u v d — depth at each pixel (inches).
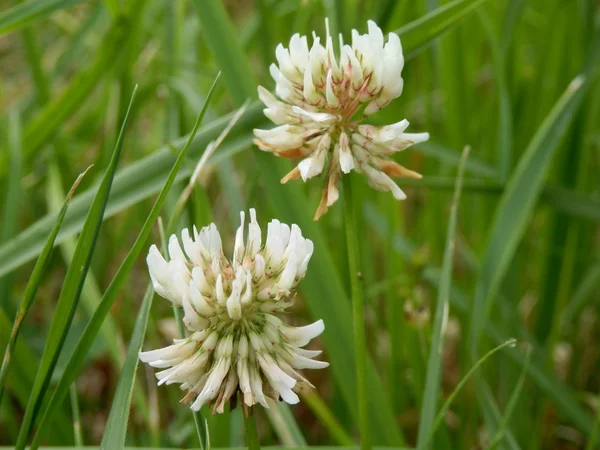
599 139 10.5
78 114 12.7
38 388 6.0
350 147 5.9
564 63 10.2
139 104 11.0
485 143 10.7
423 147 9.4
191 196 7.6
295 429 7.4
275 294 5.5
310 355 5.6
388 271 9.0
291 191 7.7
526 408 8.9
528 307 11.0
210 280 5.6
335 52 8.3
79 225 7.5
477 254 10.4
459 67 9.7
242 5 17.5
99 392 11.1
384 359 10.3
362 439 6.2
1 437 9.9
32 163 11.9
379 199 11.4
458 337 11.0
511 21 9.1
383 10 8.2
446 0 8.9
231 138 7.6
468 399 9.2
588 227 10.2
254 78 7.9
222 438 7.3
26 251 7.4
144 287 12.7
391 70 5.8
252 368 5.6
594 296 10.8
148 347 10.1
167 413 10.3
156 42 12.5
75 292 6.0
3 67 16.0
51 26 15.6
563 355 11.2
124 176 7.5
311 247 5.7
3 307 9.2
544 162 8.0
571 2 9.9
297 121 6.0
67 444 7.8
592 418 8.7
